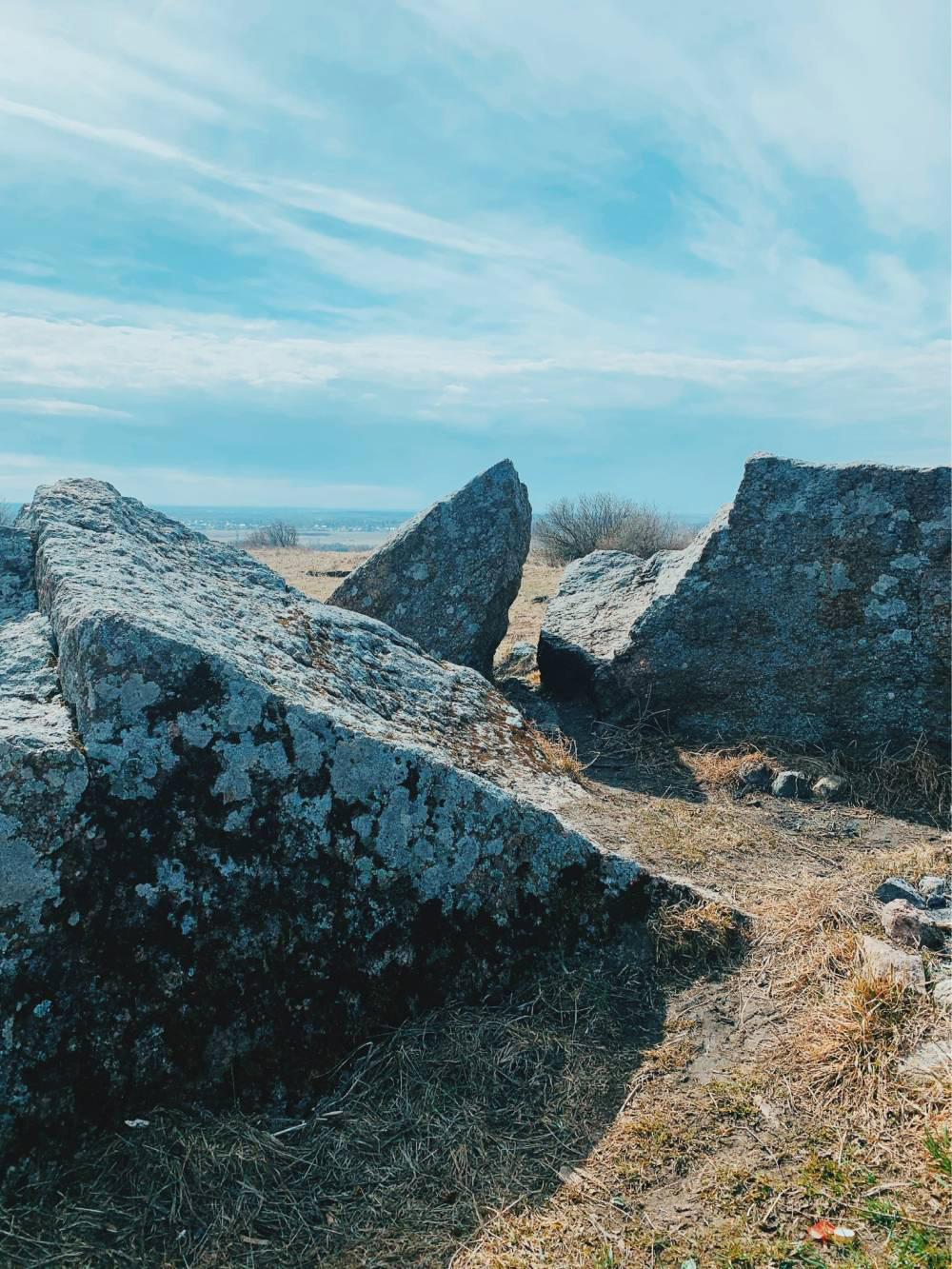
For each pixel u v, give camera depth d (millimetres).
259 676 3643
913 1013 3295
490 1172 2818
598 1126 2984
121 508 5445
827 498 6918
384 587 9078
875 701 6773
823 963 3725
